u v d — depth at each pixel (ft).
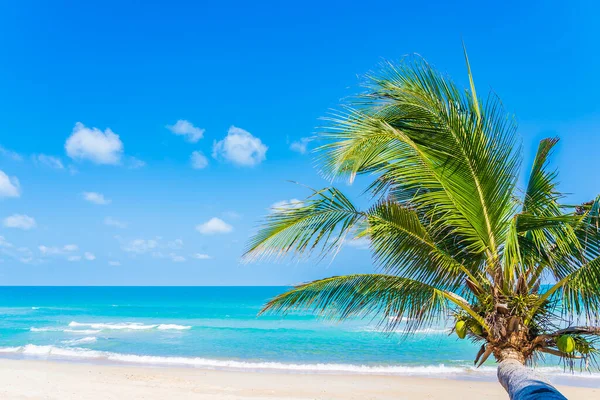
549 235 16.78
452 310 16.97
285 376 53.26
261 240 16.99
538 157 20.17
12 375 50.01
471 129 14.79
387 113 15.85
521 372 13.47
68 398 40.96
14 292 395.34
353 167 15.83
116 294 344.90
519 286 15.80
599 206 13.84
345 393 45.42
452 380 52.42
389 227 17.06
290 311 18.10
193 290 455.22
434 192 16.07
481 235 16.19
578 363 59.72
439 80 15.17
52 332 103.14
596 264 14.34
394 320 16.94
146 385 46.91
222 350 77.46
